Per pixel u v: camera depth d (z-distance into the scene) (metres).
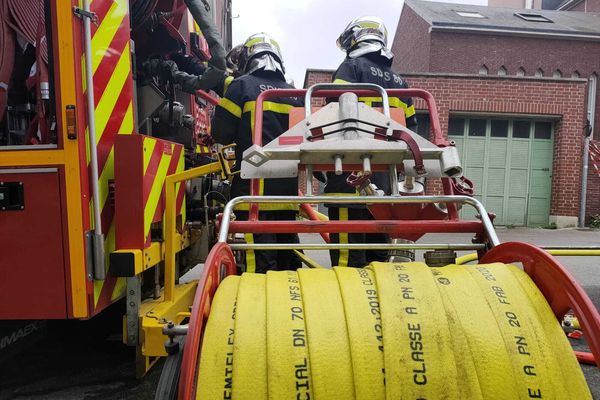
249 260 3.15
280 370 1.23
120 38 2.41
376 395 1.22
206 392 1.21
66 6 1.99
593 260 6.63
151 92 3.47
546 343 1.30
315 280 1.47
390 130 2.13
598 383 2.53
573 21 16.16
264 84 3.44
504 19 15.79
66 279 2.05
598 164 11.84
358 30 3.53
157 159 2.49
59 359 3.01
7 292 2.06
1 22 2.32
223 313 1.35
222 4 6.29
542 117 11.65
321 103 9.12
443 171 2.07
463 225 2.00
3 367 2.90
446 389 1.21
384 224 1.99
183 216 3.10
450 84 11.11
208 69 3.46
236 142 3.44
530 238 9.41
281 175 2.21
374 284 1.43
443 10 16.45
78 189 2.03
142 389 2.63
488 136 11.80
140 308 2.37
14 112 2.44
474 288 1.41
